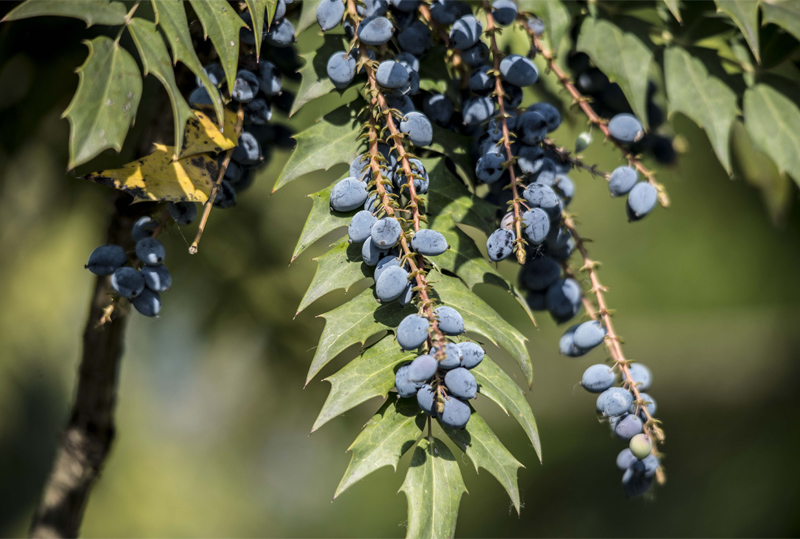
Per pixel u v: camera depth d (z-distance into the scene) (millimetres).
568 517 3615
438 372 1273
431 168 1326
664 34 1399
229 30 1307
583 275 1368
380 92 1303
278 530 3580
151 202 1363
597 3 1390
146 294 1314
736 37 1400
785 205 1536
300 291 1636
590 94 1396
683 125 3162
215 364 2166
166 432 3412
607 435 3895
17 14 1281
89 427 1449
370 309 1294
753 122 1387
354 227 1283
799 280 3756
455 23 1320
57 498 1450
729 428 3947
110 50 1288
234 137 1322
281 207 1672
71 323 2324
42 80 1481
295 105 1326
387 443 1280
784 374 4004
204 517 3205
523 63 1317
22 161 1520
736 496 3584
